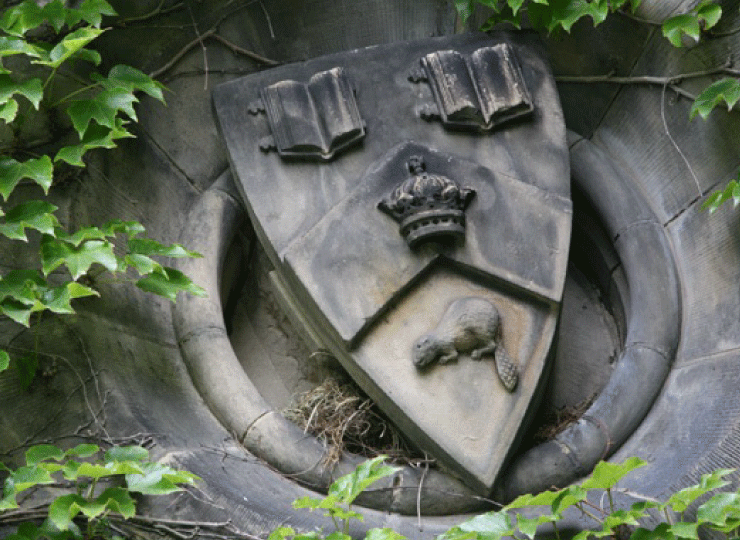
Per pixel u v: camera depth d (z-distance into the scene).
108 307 5.36
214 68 6.04
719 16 5.65
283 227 5.49
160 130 5.89
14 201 5.30
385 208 5.44
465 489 5.21
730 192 5.42
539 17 5.88
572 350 5.84
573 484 5.28
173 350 5.53
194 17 6.00
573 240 6.04
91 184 5.53
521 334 5.33
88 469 4.56
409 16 6.22
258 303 5.95
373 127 5.68
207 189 5.92
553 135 5.70
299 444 5.29
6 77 5.09
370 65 5.82
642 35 5.94
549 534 5.04
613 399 5.44
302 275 5.36
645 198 5.91
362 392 5.51
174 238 5.76
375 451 5.38
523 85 5.74
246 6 6.09
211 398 5.42
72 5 5.57
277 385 5.75
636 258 5.74
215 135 6.01
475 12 6.15
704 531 4.83
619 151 6.02
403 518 5.18
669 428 5.34
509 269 5.39
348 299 5.32
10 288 4.84
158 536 4.80
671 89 5.89
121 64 5.55
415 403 5.20
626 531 4.92
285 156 5.60
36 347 5.05
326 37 6.18
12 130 5.44
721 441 5.09
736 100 5.50
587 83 6.05
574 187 5.96
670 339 5.57
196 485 4.89
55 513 4.54
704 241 5.70
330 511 4.74
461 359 5.28
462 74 5.75
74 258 4.93
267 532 4.86
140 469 4.60
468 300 5.33
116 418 5.04
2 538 4.72
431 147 5.63
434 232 5.34
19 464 4.89
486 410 5.20
